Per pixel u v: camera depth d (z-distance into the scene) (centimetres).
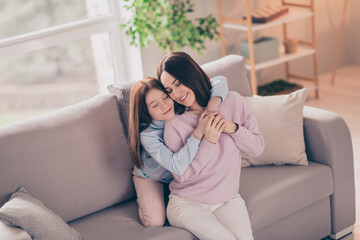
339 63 490
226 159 208
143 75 357
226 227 202
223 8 396
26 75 321
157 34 338
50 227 184
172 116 204
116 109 229
